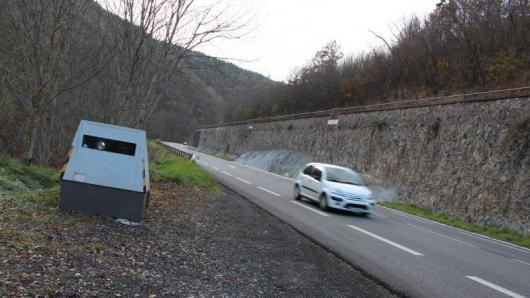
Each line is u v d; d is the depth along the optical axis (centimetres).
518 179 1855
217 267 586
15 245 505
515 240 1587
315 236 949
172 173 1675
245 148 6334
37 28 923
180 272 532
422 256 889
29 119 1050
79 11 980
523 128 1916
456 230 1639
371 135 3188
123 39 1108
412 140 2688
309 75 6262
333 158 3672
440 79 3322
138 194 739
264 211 1239
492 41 2950
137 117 1167
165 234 710
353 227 1171
